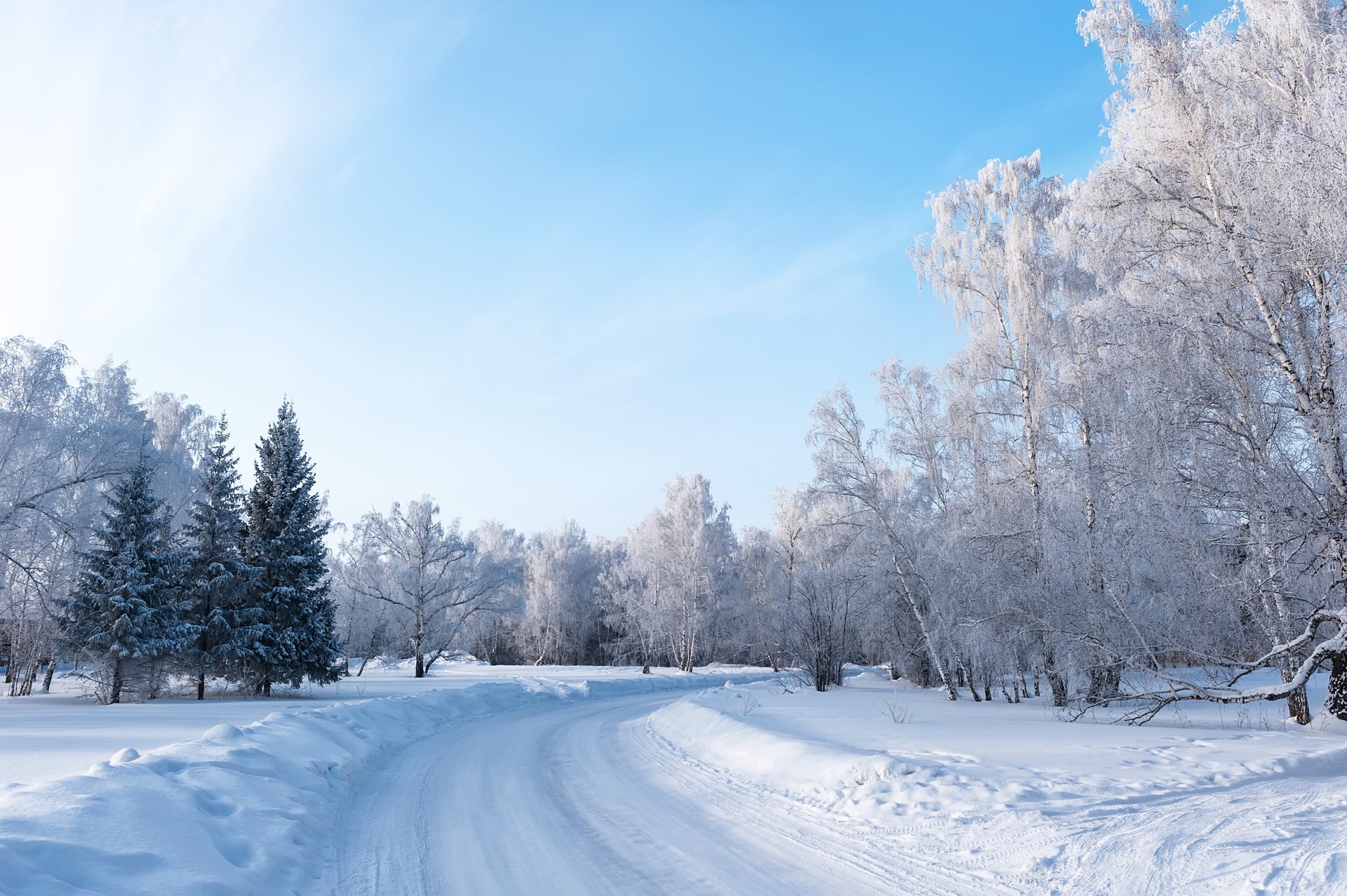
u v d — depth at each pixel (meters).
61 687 37.41
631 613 55.00
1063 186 22.84
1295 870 4.93
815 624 30.22
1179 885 4.92
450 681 36.88
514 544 83.38
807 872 5.83
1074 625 16.31
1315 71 11.92
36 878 4.36
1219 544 13.32
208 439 49.34
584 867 6.15
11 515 25.86
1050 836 6.04
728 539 74.50
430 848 6.83
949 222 24.05
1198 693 13.73
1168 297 13.23
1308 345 12.90
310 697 27.78
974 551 22.02
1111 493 14.77
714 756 11.77
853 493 25.86
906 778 8.06
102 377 37.97
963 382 23.92
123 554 27.12
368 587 48.97
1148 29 14.98
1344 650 12.53
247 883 5.28
